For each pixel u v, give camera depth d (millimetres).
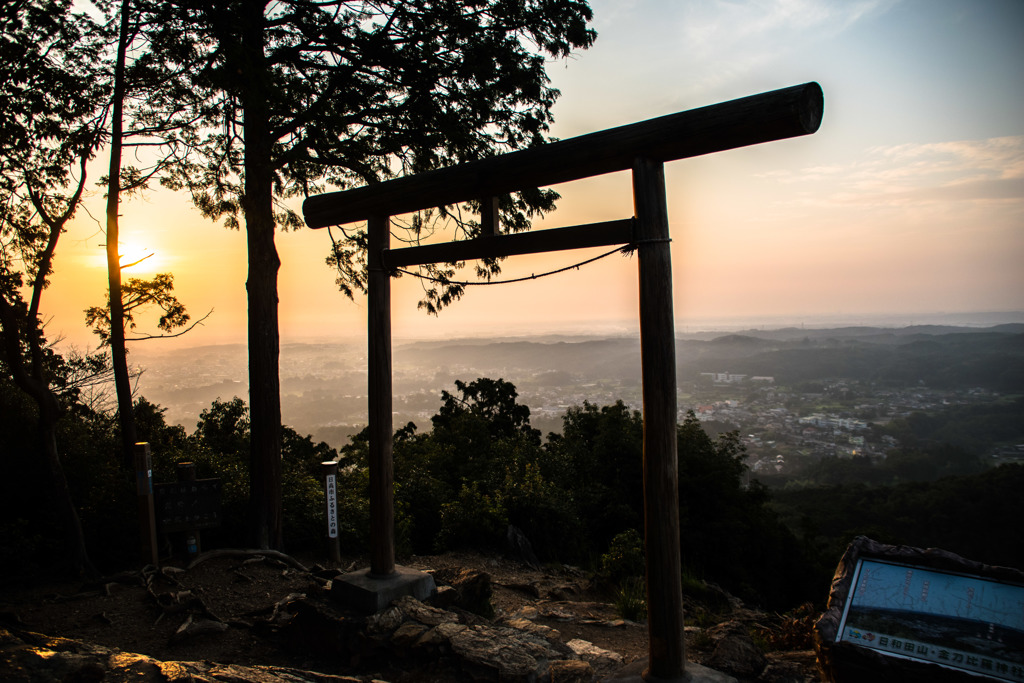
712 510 14055
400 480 10773
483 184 3764
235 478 7688
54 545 5809
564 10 7703
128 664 2975
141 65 7246
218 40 6941
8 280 6848
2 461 6109
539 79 8039
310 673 3305
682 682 2982
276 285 7422
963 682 2609
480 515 9289
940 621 2896
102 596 5062
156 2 6918
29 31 6801
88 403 10219
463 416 14969
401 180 4195
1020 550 26562
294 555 7316
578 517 11117
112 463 7230
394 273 4484
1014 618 2795
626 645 5227
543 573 8508
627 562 7652
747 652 3990
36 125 6922
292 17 7438
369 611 4094
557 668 3633
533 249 3570
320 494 8016
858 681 2869
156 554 5656
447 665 3713
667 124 2961
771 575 14695
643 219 3072
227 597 5180
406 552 8336
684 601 7543
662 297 3049
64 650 3256
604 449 14047
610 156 3180
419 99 7762
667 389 3025
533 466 11031
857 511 32156
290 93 7121
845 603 3154
